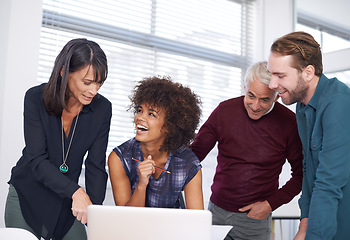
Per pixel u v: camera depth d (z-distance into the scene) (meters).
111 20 3.44
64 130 1.74
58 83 1.61
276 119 2.01
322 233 1.49
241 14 4.25
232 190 2.05
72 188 1.55
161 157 1.70
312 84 1.61
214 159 3.70
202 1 3.99
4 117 2.75
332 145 1.50
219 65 4.08
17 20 2.83
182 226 0.96
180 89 1.69
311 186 1.68
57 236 1.74
